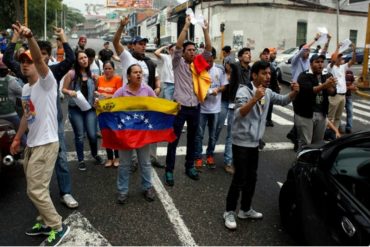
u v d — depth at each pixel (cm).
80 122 580
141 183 543
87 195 504
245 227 424
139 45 601
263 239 399
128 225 424
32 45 340
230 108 577
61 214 449
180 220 437
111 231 411
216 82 586
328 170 333
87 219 437
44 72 359
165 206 473
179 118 528
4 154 502
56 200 486
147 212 456
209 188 531
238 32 3027
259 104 396
